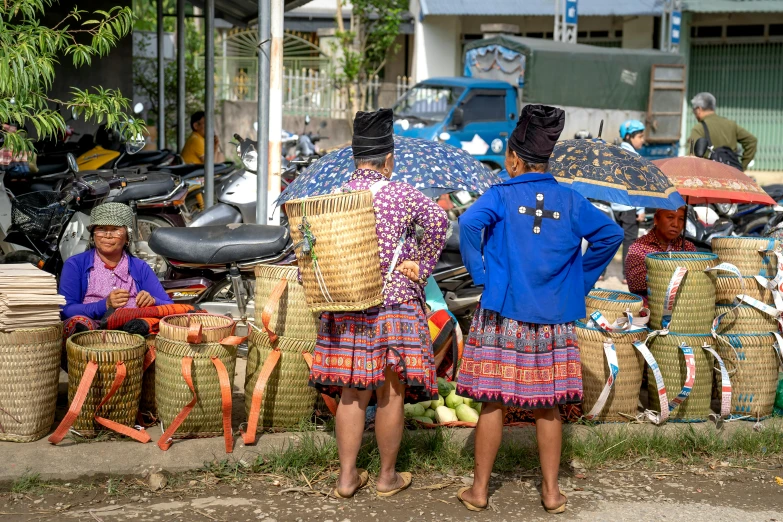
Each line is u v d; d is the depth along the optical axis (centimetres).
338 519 356
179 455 396
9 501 362
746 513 373
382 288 356
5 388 393
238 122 1800
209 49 825
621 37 2077
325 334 366
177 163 920
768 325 474
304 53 2083
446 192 677
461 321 638
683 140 2058
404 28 2050
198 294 549
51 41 452
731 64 2034
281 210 623
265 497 375
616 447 432
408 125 1337
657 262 469
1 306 390
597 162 497
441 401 469
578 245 363
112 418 410
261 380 408
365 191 345
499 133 1440
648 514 370
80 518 349
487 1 1978
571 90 1493
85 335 422
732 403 474
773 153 2041
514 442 434
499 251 360
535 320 351
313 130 1839
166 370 406
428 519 359
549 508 366
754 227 823
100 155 841
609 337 449
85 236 615
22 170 712
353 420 371
